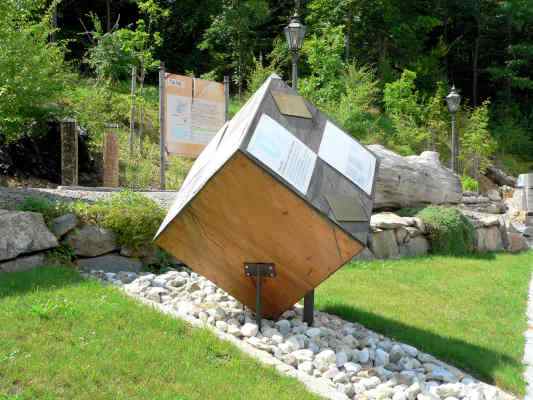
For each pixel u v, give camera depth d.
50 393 3.28
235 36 30.97
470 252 12.74
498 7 43.75
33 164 12.53
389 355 4.81
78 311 4.55
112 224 7.11
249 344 4.57
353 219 4.43
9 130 10.66
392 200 13.39
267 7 33.00
